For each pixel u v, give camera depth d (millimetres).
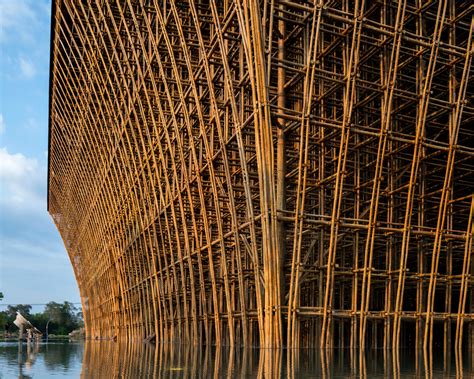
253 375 9883
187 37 23484
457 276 16984
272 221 14000
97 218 44625
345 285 20766
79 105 39750
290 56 17625
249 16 14781
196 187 23172
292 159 19156
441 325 25531
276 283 13875
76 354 19531
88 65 36125
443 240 17094
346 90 14844
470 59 16438
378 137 15750
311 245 15594
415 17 16766
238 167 21547
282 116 14266
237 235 16609
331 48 15844
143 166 28234
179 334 24203
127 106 30578
